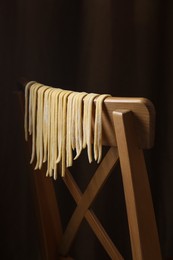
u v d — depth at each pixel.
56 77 1.18
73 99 0.71
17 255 1.25
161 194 1.25
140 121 0.63
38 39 1.16
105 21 1.13
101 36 1.13
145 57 1.17
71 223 0.88
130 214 0.66
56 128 0.76
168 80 1.18
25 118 0.88
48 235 0.95
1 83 1.15
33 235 1.25
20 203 1.22
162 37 1.17
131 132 0.63
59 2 1.15
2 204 1.21
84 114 0.69
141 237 0.66
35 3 1.14
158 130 1.22
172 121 1.20
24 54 1.15
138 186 0.65
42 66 1.17
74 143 0.73
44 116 0.80
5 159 1.19
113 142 0.69
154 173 1.25
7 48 1.14
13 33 1.13
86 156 1.19
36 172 0.92
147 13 1.16
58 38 1.16
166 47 1.17
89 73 1.15
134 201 0.65
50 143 0.79
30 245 1.25
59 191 1.23
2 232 1.23
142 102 0.62
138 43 1.17
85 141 0.70
